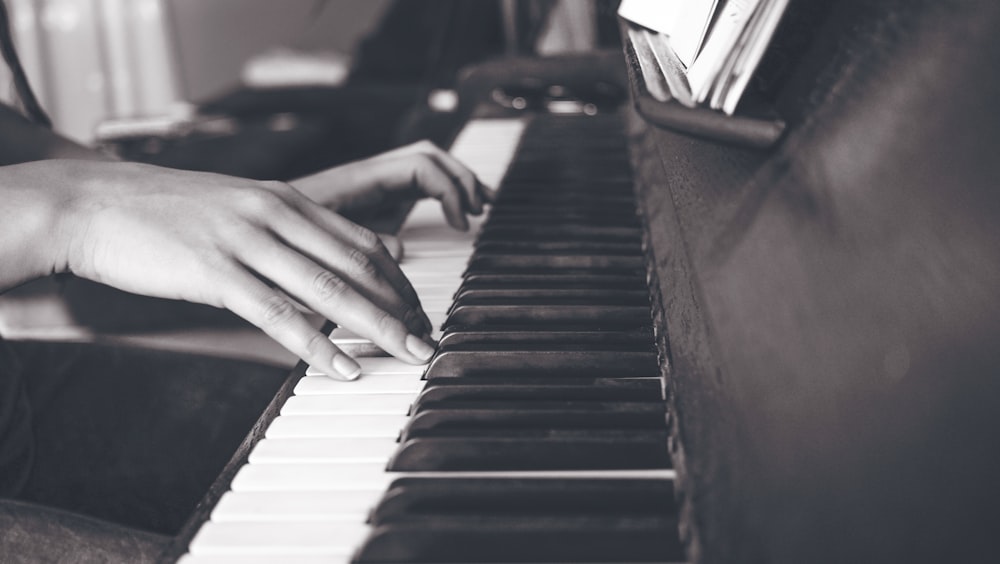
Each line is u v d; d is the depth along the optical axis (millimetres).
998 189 442
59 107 3264
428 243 804
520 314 617
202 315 1098
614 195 828
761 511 427
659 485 458
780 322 488
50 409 774
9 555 529
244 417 775
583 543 429
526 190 849
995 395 407
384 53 2471
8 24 895
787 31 603
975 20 490
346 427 525
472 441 485
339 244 601
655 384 534
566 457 480
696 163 667
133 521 663
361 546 432
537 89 1290
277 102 2189
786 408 455
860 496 416
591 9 1640
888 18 541
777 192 540
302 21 3658
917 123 488
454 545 430
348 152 2172
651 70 620
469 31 2336
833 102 538
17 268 583
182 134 1890
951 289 438
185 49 3482
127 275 583
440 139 1461
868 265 471
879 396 435
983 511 392
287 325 573
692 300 552
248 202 598
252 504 469
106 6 3227
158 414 772
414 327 607
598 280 655
